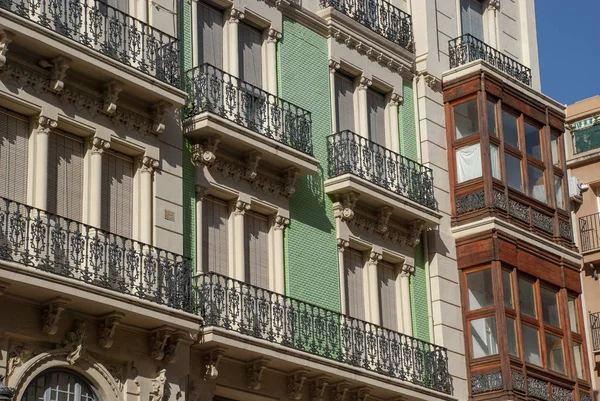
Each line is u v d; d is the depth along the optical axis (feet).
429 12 127.44
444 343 116.47
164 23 100.12
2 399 65.87
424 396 109.70
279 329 98.63
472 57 128.06
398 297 116.26
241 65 107.76
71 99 90.48
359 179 110.73
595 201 147.23
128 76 91.81
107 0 96.22
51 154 89.35
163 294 89.86
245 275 102.06
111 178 93.09
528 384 116.67
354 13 119.55
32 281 80.48
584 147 149.59
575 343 125.39
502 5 138.10
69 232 84.64
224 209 102.37
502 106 125.49
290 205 107.34
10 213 81.76
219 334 92.79
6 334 81.71
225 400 96.99
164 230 94.68
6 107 87.15
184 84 100.42
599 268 144.97
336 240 110.73
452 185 123.13
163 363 90.48
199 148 99.19
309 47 114.52
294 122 106.63
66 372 85.25
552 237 127.13
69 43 88.07
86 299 83.66
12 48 86.48
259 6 109.91
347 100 117.91
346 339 104.94
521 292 120.67
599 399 140.15
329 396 103.55
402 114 122.62
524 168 126.00
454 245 121.39
